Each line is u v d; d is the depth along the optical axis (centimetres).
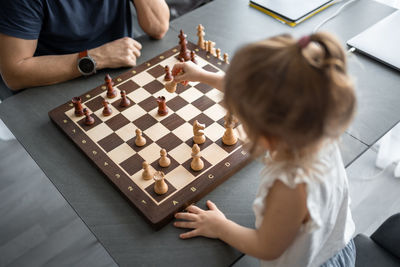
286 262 97
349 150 124
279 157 78
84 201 115
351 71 152
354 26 170
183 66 129
